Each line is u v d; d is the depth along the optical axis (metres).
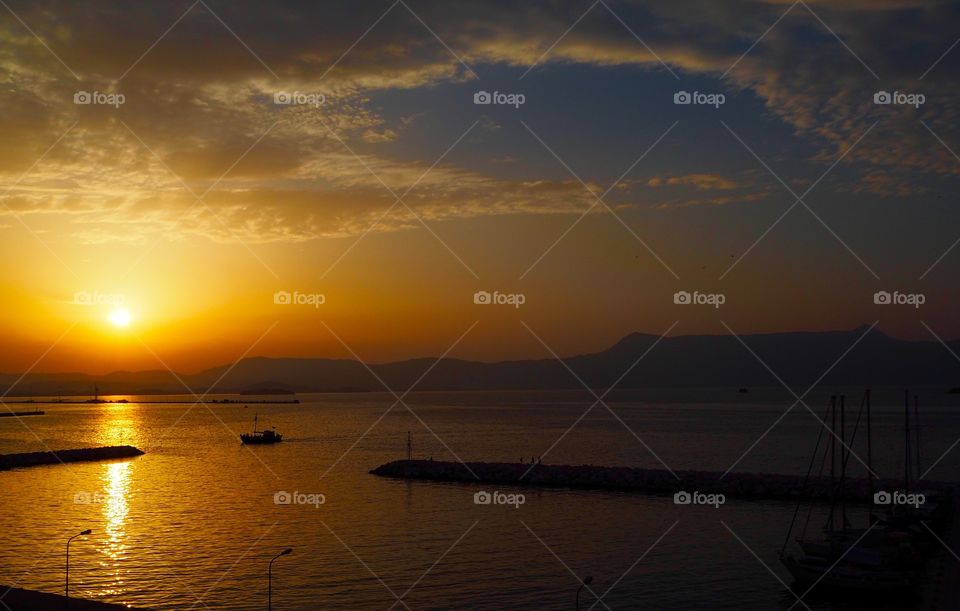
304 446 174.38
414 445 174.12
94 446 178.88
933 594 52.88
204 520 80.94
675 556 63.91
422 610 50.69
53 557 64.81
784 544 65.12
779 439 182.00
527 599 52.81
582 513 82.69
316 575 58.91
